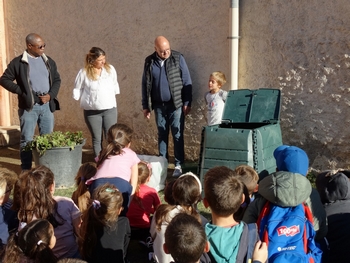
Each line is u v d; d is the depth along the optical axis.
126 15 7.75
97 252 3.48
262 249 2.69
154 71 6.70
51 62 6.70
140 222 4.51
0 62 9.36
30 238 2.92
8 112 9.68
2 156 8.37
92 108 6.71
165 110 6.79
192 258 2.44
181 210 3.50
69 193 6.12
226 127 5.86
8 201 4.10
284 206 3.10
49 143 6.23
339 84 5.81
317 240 3.34
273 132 5.46
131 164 4.45
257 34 6.44
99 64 6.62
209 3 6.82
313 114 6.06
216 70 6.87
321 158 6.07
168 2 7.22
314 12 5.87
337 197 3.54
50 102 6.72
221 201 2.81
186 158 7.39
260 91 5.81
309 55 5.98
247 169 4.01
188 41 7.10
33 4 8.92
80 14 8.34
